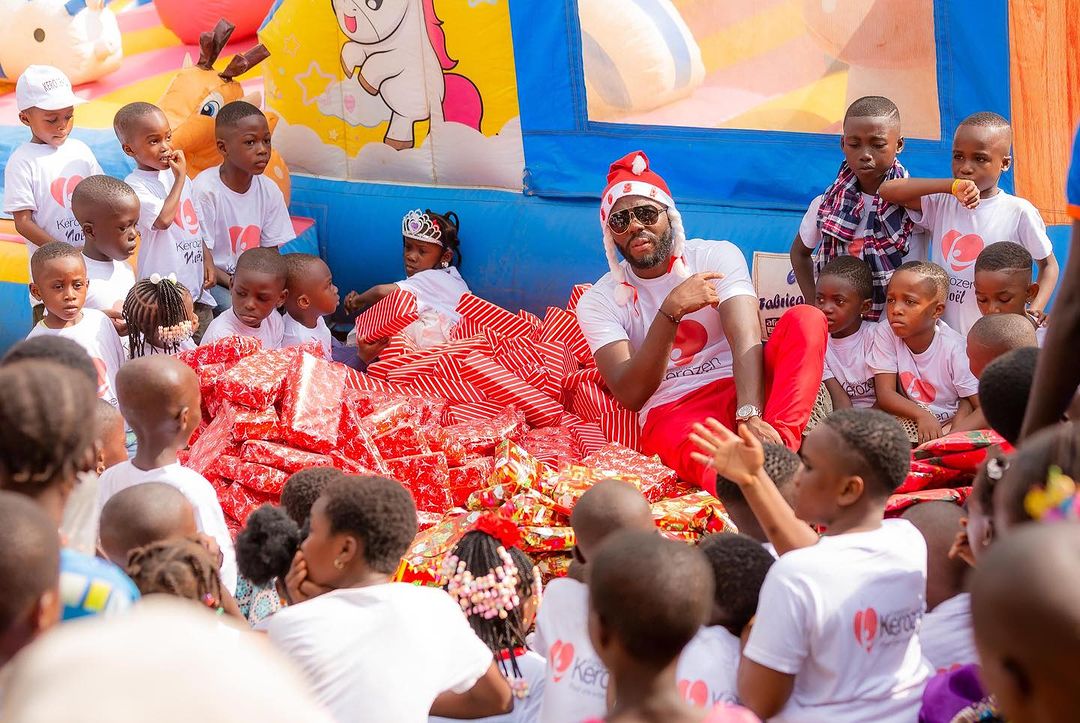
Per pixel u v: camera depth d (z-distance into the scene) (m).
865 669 2.90
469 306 6.22
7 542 1.98
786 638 2.84
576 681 3.04
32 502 2.11
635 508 3.35
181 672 0.87
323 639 2.83
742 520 3.67
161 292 5.27
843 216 5.56
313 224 7.18
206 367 5.02
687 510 4.55
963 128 5.32
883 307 5.54
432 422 5.49
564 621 3.12
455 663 2.95
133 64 8.22
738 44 6.14
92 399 2.57
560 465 4.93
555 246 6.42
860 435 2.99
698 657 2.97
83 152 6.24
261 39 7.23
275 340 5.93
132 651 0.87
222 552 3.71
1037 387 2.99
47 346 3.25
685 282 4.97
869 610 2.88
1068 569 1.62
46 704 0.83
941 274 5.22
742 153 6.20
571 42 6.26
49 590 2.03
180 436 3.82
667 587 2.27
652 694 2.31
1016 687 1.65
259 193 6.67
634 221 5.20
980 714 2.59
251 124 6.41
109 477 3.79
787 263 6.07
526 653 3.53
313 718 0.90
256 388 4.78
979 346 4.83
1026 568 1.64
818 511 3.06
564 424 5.72
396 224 6.93
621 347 5.27
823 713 2.87
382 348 6.37
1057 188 6.03
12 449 2.43
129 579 2.71
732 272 5.31
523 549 4.40
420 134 6.82
